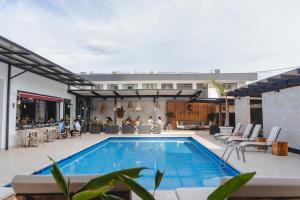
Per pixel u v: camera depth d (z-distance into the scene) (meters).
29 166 8.29
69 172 9.55
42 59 11.35
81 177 2.96
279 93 12.59
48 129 15.93
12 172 7.51
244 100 18.28
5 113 12.34
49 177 3.04
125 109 26.22
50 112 19.16
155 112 26.06
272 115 13.36
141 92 22.66
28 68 14.28
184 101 25.83
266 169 7.84
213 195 1.79
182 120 25.77
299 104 10.83
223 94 21.20
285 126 11.98
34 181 3.00
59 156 10.22
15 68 13.29
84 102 25.25
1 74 12.06
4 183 6.39
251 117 18.70
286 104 11.91
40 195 3.06
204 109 25.83
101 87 28.72
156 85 28.50
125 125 20.91
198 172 9.24
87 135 19.88
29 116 16.12
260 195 2.96
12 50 10.02
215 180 8.10
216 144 13.88
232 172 8.58
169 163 10.99
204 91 27.75
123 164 10.92
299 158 9.66
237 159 9.52
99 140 16.20
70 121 22.09
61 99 19.38
